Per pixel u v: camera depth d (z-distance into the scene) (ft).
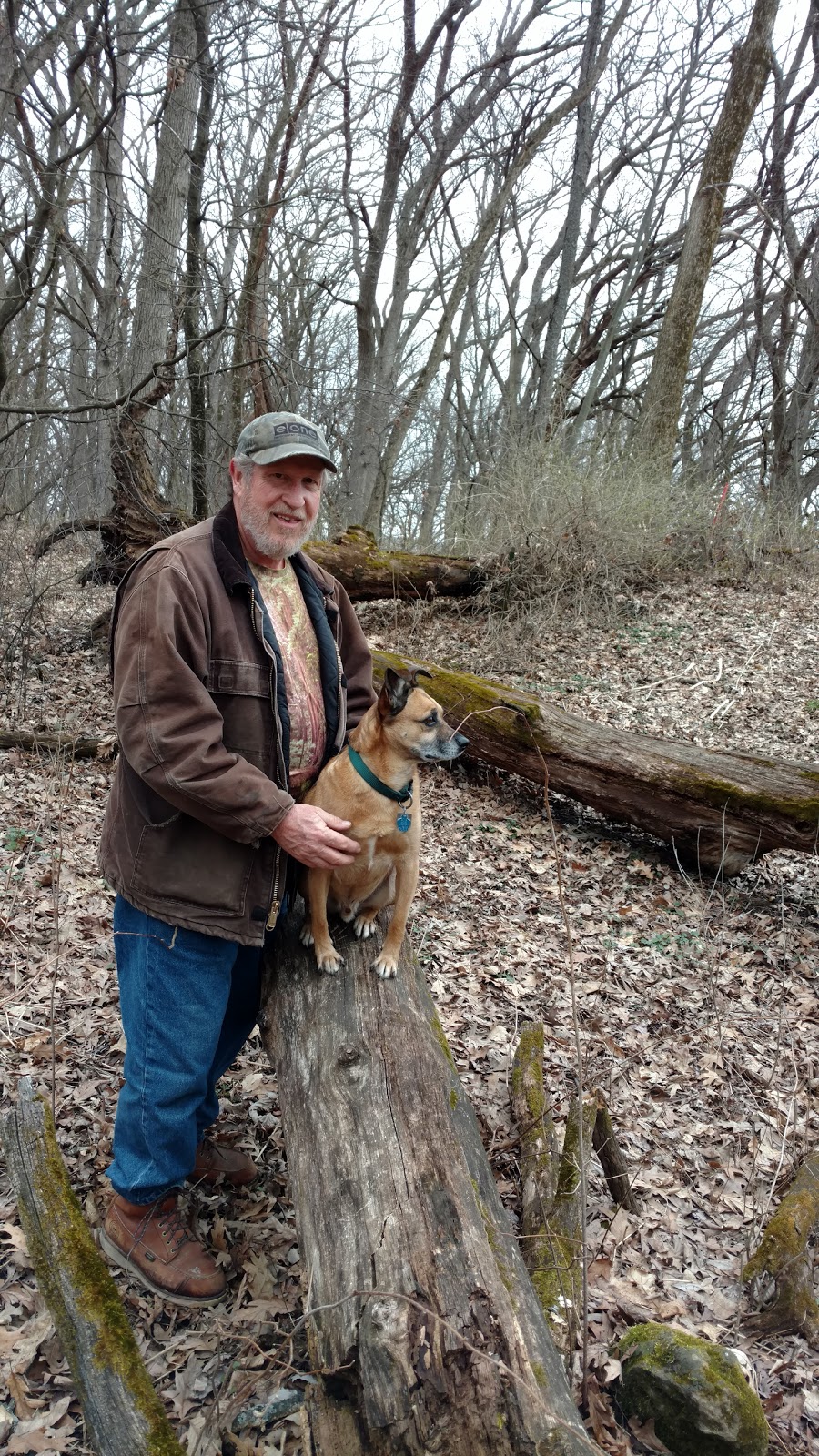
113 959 13.93
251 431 7.95
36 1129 8.20
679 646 32.12
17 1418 7.14
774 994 15.21
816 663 30.22
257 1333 8.04
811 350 59.52
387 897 9.62
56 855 16.39
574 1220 8.92
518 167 54.90
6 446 34.53
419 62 45.27
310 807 7.76
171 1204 8.55
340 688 9.32
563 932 16.96
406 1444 5.47
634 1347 7.39
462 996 14.29
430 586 33.63
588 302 69.97
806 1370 8.29
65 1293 7.06
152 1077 7.89
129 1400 6.34
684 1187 10.84
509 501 35.99
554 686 29.07
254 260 34.42
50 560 34.37
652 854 20.66
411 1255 6.34
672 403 44.70
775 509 45.50
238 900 7.84
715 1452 6.85
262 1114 11.07
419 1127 7.35
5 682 25.71
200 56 30.55
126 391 33.91
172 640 7.43
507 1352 5.89
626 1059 13.16
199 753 7.32
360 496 50.83
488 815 21.93
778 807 18.49
